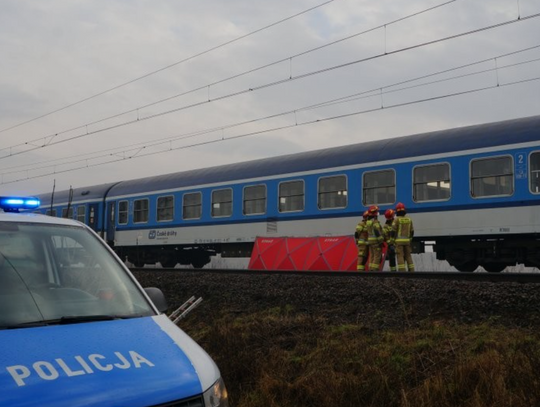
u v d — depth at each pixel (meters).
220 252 22.17
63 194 29.81
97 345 3.07
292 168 19.25
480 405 4.97
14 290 3.55
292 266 16.70
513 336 6.59
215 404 3.00
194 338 8.78
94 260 4.02
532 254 15.27
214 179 21.81
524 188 14.32
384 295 9.09
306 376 6.23
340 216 17.75
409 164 16.41
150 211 24.44
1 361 2.80
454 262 16.83
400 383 5.82
